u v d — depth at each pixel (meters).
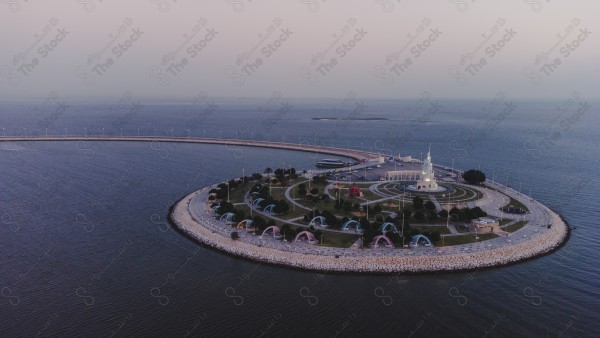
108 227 167.38
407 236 140.00
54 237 155.62
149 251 144.50
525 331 99.38
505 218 167.38
